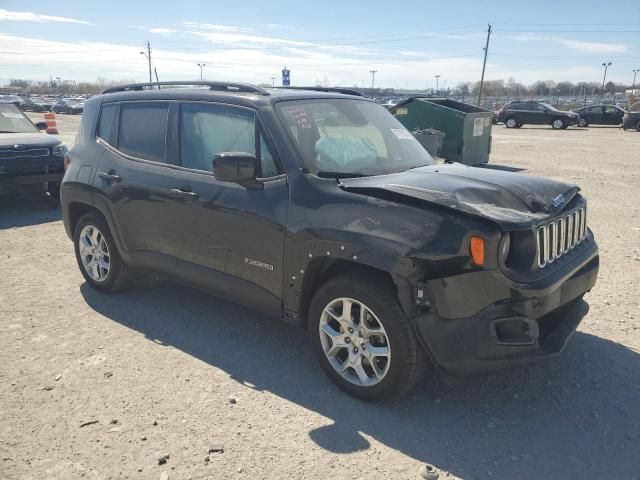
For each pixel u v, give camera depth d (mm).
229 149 4062
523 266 3158
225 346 4254
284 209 3627
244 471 2857
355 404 3469
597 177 12625
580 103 59875
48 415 3334
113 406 3436
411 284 3092
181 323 4660
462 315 3057
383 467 2895
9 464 2902
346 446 3062
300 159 3701
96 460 2938
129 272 5164
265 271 3795
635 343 4242
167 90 4660
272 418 3316
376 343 3402
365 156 4031
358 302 3346
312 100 4207
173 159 4445
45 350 4172
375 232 3205
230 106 4113
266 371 3877
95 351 4164
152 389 3637
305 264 3529
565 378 3762
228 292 4105
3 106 10016
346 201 3398
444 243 3020
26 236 7594
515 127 33531
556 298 3322
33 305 5055
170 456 2971
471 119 14164
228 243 3975
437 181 3510
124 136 4902
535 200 3387
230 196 3916
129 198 4660
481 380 3740
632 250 6699
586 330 4465
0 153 8438
